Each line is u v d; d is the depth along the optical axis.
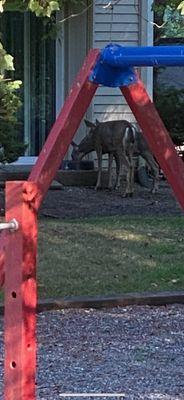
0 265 3.81
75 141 14.46
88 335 6.39
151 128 4.81
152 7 10.95
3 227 3.39
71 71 14.55
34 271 3.44
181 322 6.80
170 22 10.84
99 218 10.69
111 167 13.41
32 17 14.61
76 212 11.21
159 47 4.43
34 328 3.47
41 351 5.96
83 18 14.30
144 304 7.29
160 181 14.53
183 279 7.95
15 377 3.48
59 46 14.48
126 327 6.62
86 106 4.70
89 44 14.26
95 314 6.99
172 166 4.85
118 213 11.22
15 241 3.42
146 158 13.12
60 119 4.67
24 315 3.42
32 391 3.50
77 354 5.91
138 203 12.16
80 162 14.05
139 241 9.35
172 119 15.34
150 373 5.53
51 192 12.98
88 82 4.67
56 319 6.81
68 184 13.70
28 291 3.42
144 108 4.79
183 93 15.91
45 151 4.64
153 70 15.45
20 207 3.39
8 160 12.13
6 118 9.80
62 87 14.60
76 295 7.38
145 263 8.46
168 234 9.74
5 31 14.53
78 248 8.95
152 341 6.26
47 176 4.60
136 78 4.77
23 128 14.69
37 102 14.78
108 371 5.55
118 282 7.79
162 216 10.98
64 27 14.34
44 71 14.73
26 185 3.39
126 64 4.54
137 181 14.16
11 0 9.73
